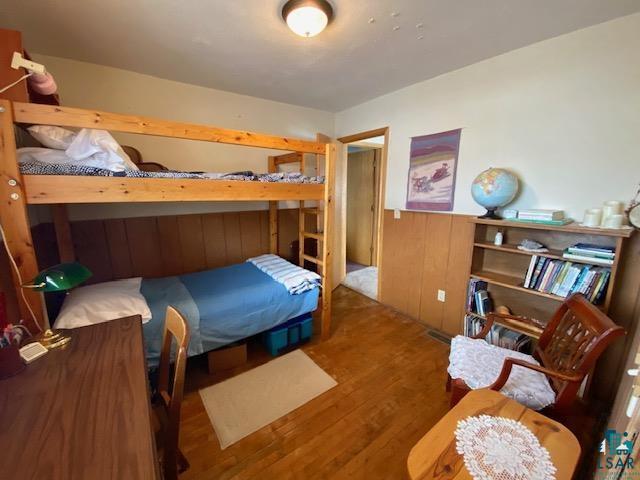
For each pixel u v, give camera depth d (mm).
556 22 1674
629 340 1627
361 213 5016
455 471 880
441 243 2674
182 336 1085
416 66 2311
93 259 2396
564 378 1241
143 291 2141
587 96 1763
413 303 3004
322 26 1572
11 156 1209
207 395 1883
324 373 2113
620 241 1516
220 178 1840
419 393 1913
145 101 2508
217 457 1451
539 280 1871
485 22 1677
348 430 1618
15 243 1255
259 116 3146
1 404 779
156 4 1498
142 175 1536
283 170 3387
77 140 1389
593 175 1782
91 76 2275
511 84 2074
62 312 1606
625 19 1599
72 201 1367
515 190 2008
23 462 619
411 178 2867
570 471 877
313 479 1347
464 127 2387
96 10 1549
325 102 3297
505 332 2145
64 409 765
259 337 2557
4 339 976
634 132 1627
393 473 1376
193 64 2271
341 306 3322
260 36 1830
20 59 1233
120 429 708
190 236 2834
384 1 1475
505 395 1292
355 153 4996
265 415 1723
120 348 1057
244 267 2854
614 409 1452
